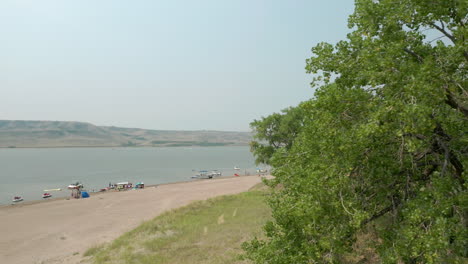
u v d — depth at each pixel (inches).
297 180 303.0
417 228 218.7
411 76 217.2
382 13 281.4
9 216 1514.5
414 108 190.9
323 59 299.7
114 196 2130.9
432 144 268.5
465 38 243.3
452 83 250.7
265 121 1635.1
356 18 308.8
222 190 2190.0
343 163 253.9
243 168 5698.8
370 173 275.7
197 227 911.7
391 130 230.7
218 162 7534.5
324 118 257.3
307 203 249.3
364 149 261.9
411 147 206.4
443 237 196.5
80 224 1309.1
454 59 242.5
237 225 887.7
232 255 641.6
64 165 6481.3
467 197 220.8
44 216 1498.5
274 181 370.3
